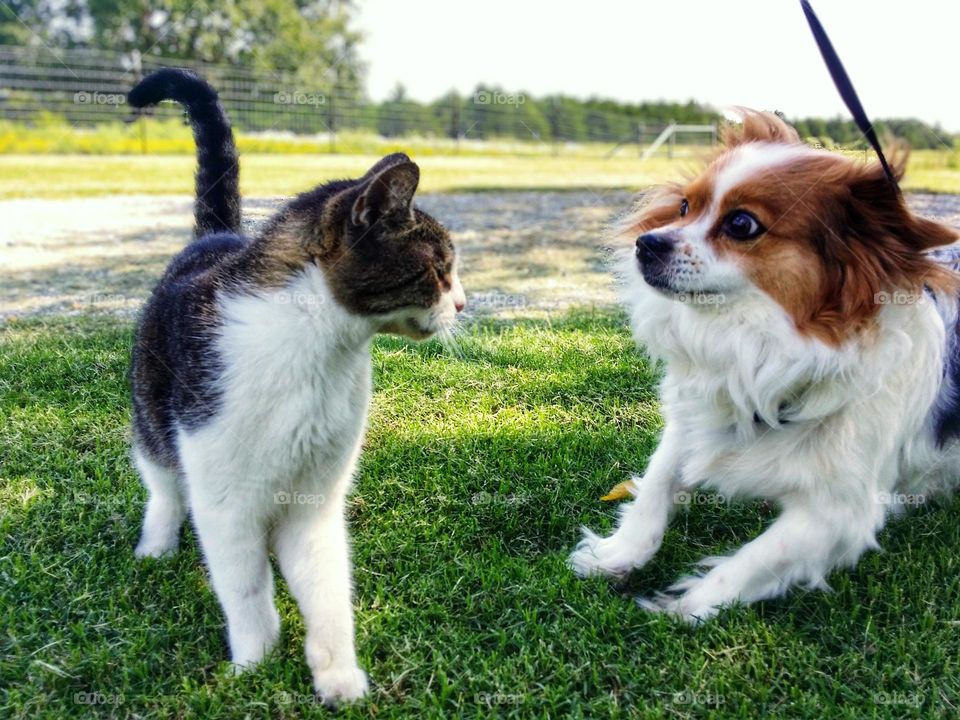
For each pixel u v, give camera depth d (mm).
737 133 682
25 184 2920
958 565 694
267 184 2580
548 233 2127
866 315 611
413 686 591
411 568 687
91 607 636
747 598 650
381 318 602
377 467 806
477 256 1808
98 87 5242
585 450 852
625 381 980
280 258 580
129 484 770
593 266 1705
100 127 5090
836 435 635
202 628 624
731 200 611
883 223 605
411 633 624
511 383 979
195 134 776
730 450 675
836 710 572
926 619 637
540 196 2877
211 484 576
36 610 631
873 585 671
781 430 648
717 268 615
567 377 989
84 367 970
